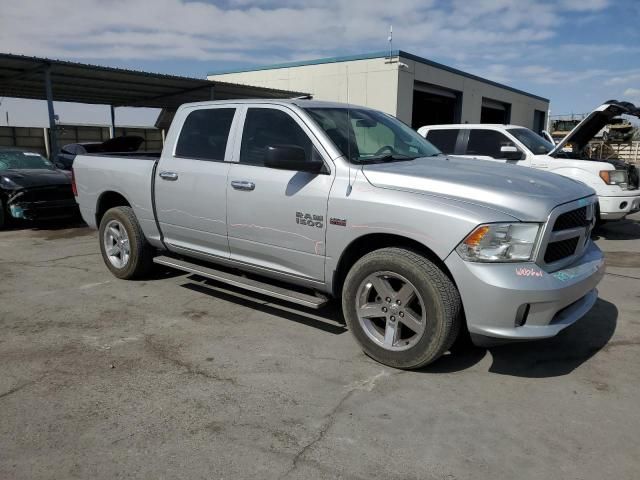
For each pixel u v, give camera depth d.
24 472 2.60
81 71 14.57
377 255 3.67
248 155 4.54
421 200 3.48
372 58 21.45
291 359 3.91
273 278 4.51
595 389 3.49
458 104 26.95
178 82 16.92
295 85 23.75
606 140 20.52
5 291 5.56
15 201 9.09
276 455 2.75
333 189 3.88
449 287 3.42
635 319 4.82
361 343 3.86
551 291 3.24
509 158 9.26
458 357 3.96
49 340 4.24
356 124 4.51
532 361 3.91
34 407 3.21
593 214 3.98
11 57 12.69
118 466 2.66
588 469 2.65
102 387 3.47
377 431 2.97
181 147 5.15
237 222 4.54
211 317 4.79
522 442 2.88
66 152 16.17
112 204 6.27
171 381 3.56
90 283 5.87
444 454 2.77
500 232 3.24
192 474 2.60
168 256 5.70
